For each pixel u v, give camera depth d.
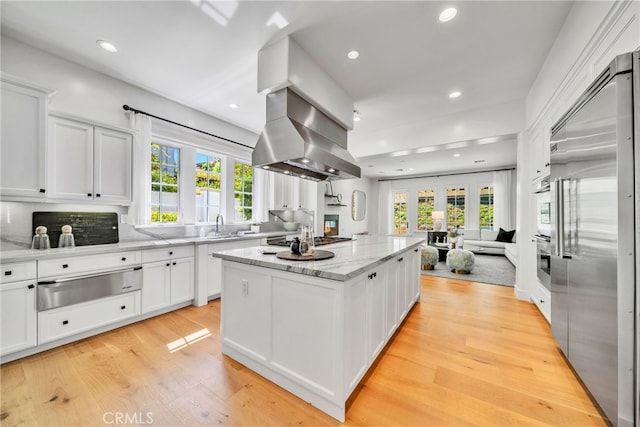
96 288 2.29
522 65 2.55
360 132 4.46
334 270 1.42
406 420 1.38
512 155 5.86
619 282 1.16
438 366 1.87
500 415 1.41
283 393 1.59
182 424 1.34
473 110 3.55
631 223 1.14
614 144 1.18
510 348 2.12
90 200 2.43
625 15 1.33
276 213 4.91
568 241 1.63
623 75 1.15
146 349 2.08
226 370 1.81
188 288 3.04
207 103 3.39
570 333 1.66
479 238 7.45
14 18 1.95
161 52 2.36
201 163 3.88
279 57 2.18
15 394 1.54
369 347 1.74
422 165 7.08
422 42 2.21
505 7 1.84
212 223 3.94
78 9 1.86
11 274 1.87
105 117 2.72
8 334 1.85
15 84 1.98
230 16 1.91
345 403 1.50
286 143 2.23
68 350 2.05
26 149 2.03
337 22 1.98
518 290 3.39
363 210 8.61
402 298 2.51
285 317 1.63
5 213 2.17
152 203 3.27
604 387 1.28
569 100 2.01
